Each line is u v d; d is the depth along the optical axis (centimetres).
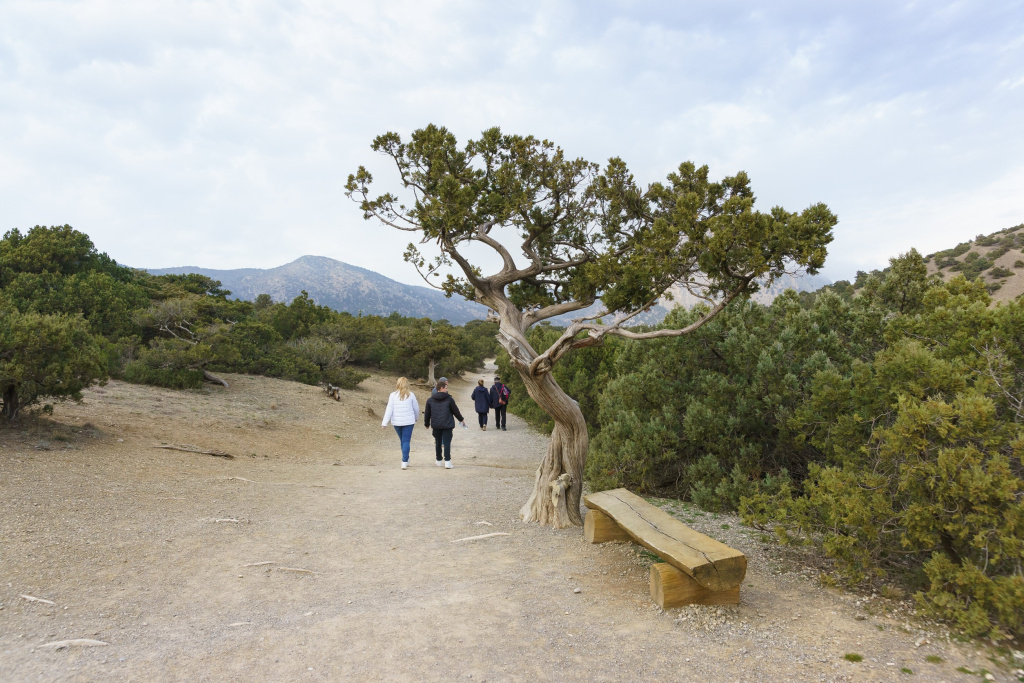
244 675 292
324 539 549
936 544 379
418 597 411
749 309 831
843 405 527
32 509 542
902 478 382
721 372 807
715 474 693
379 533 576
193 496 668
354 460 1162
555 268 673
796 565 471
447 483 862
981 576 323
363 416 1900
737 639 335
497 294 637
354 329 3491
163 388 1731
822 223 411
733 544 525
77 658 306
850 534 426
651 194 616
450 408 1048
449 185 550
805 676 288
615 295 499
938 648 320
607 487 738
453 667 304
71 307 2112
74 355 909
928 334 516
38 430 871
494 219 605
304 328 3472
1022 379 427
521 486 834
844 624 354
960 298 517
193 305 2278
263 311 3962
